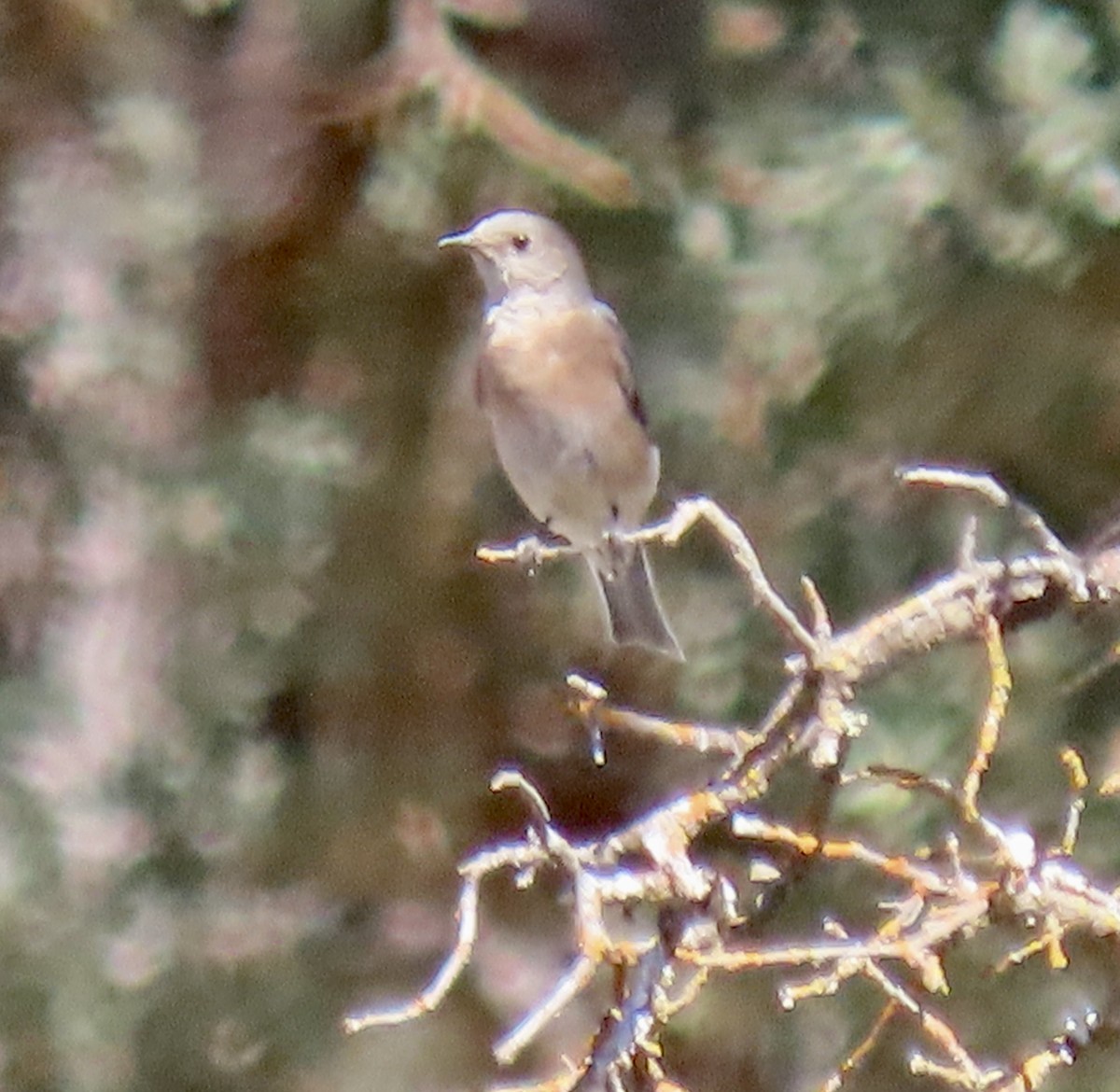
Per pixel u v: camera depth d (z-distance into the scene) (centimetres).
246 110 1249
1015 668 969
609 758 1262
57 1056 1209
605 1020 511
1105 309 964
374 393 1255
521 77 1223
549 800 1288
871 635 563
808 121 1073
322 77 1234
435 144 1188
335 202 1233
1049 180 946
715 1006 1047
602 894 512
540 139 1170
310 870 1291
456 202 1200
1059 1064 566
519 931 1316
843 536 1065
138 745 1262
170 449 1293
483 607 1264
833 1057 1019
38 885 1223
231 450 1266
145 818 1255
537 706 1277
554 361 923
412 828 1300
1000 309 976
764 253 1056
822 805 548
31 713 1259
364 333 1250
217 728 1272
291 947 1265
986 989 932
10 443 1309
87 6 1273
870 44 1045
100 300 1295
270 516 1257
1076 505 1014
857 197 998
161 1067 1225
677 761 1231
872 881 959
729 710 1109
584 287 946
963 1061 543
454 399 1245
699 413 1090
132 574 1280
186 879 1254
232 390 1283
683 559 1110
